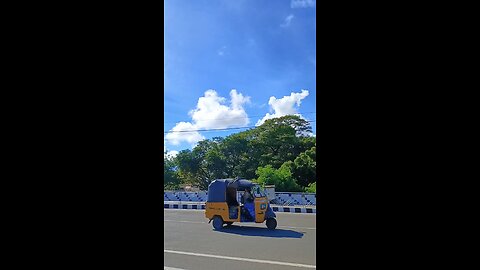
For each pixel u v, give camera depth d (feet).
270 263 20.53
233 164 106.93
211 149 110.42
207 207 36.19
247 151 104.37
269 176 81.61
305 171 83.61
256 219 33.94
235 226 37.06
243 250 24.23
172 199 75.51
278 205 58.59
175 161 114.93
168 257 22.31
